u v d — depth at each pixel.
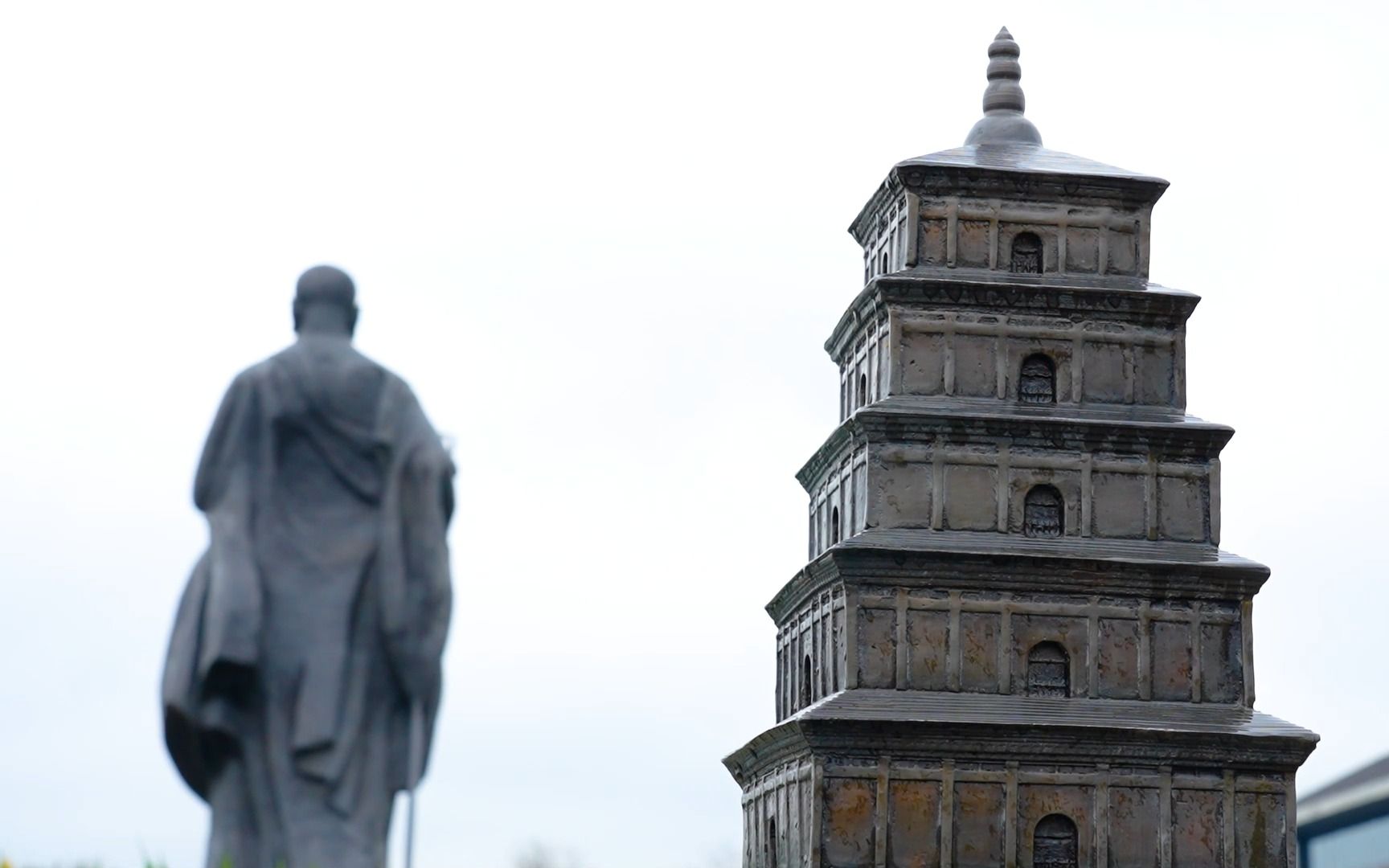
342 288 25.14
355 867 23.91
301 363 24.64
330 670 24.11
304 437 24.56
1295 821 82.81
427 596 24.33
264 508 24.39
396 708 24.45
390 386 24.81
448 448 24.86
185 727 23.95
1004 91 92.12
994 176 87.56
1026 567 84.19
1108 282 87.81
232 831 24.03
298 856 23.80
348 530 24.48
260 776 24.08
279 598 24.17
